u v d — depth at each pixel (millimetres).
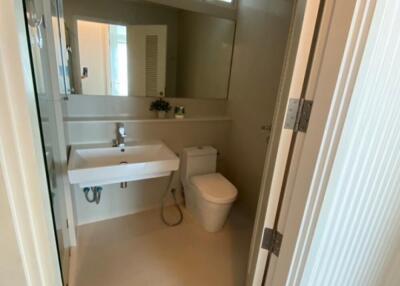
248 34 2209
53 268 665
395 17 745
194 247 1947
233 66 2426
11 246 543
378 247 1285
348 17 703
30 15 722
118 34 1858
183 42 2143
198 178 2176
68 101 1820
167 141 2205
